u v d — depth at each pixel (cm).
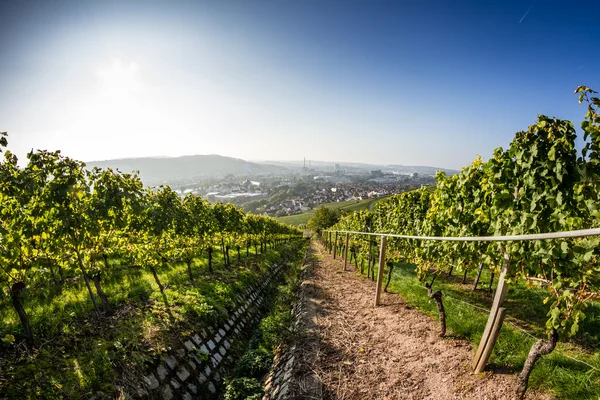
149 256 807
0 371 419
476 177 513
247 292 1220
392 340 565
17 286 496
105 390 453
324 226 6775
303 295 996
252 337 902
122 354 530
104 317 643
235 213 1781
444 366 444
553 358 385
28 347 487
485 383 378
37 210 542
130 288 831
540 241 331
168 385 539
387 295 880
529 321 573
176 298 836
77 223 592
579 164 312
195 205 1307
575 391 321
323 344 586
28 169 545
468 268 546
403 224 1011
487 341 390
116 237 823
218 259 1642
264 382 597
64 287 736
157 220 845
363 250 1340
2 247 484
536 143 353
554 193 336
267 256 2288
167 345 611
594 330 483
